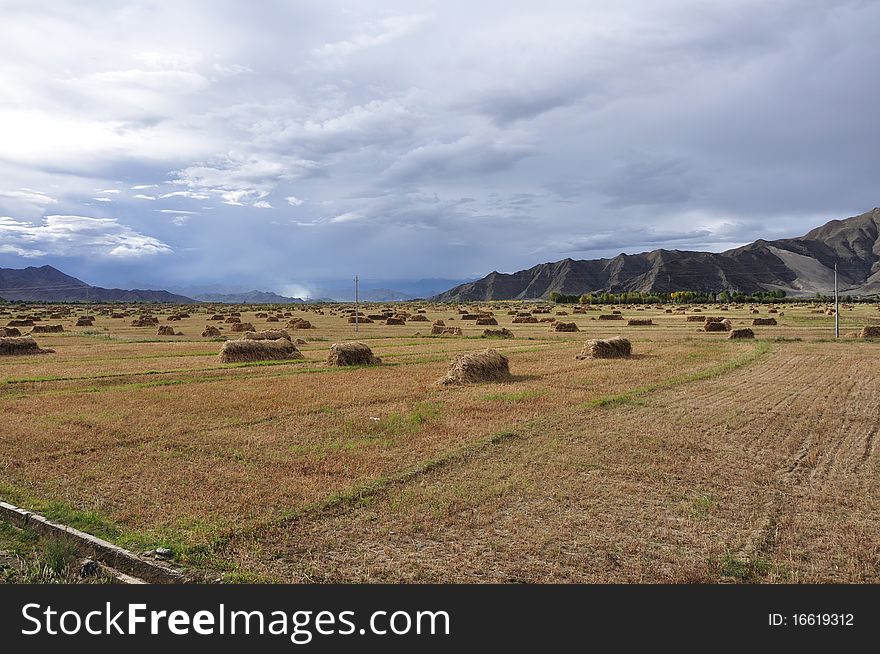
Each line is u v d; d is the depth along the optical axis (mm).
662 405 19047
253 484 11320
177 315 84375
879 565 8258
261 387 22703
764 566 8172
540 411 17922
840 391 21781
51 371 27656
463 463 12734
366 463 12633
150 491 10945
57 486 11258
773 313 90812
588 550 8617
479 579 7855
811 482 11711
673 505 10344
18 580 7977
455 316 93062
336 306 168625
